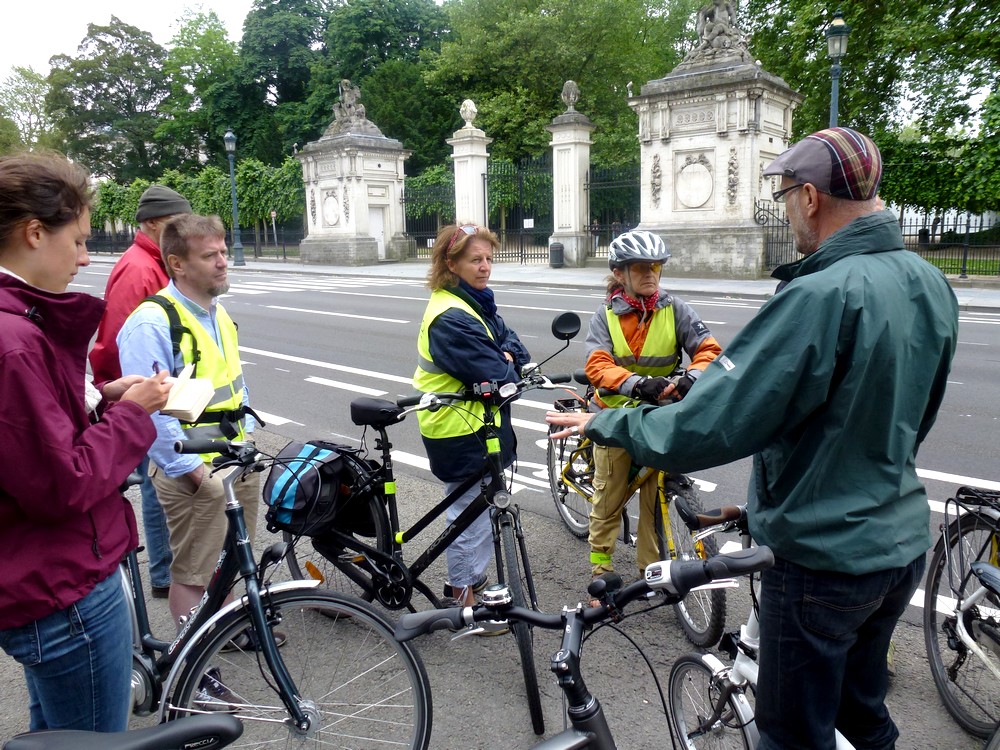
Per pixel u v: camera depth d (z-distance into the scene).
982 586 2.71
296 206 34.12
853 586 1.82
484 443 3.29
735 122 19.67
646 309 3.55
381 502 3.36
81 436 1.82
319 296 18.72
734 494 5.28
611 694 3.07
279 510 3.05
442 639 3.53
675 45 43.50
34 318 1.76
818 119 26.48
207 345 3.13
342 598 2.49
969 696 2.82
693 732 2.45
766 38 26.70
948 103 23.02
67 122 53.97
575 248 25.30
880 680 2.12
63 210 1.81
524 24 35.28
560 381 3.30
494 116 36.31
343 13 45.00
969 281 17.77
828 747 1.94
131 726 2.77
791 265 1.94
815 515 1.81
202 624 2.54
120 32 55.88
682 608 3.48
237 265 31.73
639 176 24.45
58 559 1.81
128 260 3.67
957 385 8.20
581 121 24.78
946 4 21.41
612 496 3.75
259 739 2.52
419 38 46.88
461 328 3.25
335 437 6.86
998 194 17.27
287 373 9.74
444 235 3.43
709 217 20.59
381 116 41.28
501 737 2.84
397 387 8.84
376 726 2.58
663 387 3.30
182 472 2.98
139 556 4.42
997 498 2.81
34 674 1.88
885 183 19.22
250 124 49.72
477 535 3.51
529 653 2.84
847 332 1.72
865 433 1.79
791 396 1.74
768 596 1.95
